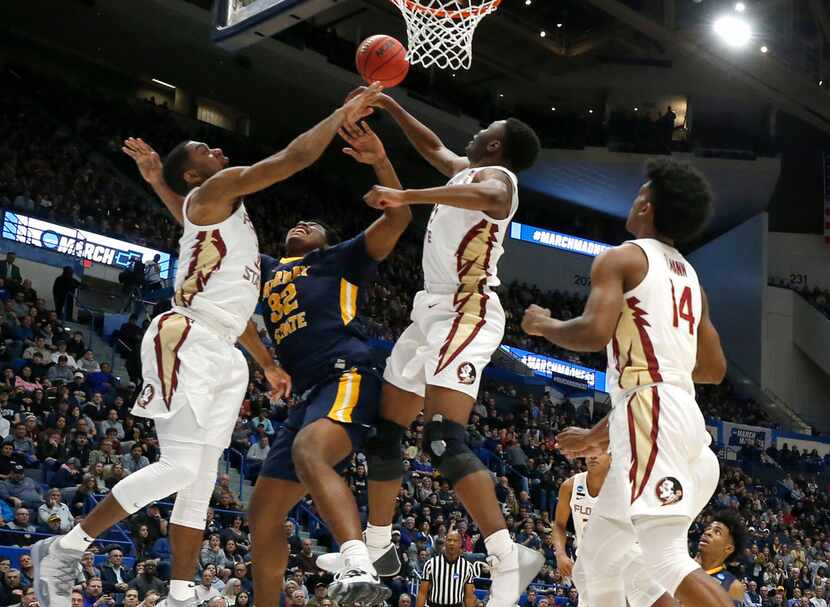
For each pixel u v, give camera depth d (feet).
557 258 98.43
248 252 13.60
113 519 12.60
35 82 78.95
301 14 25.44
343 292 13.64
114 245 64.44
